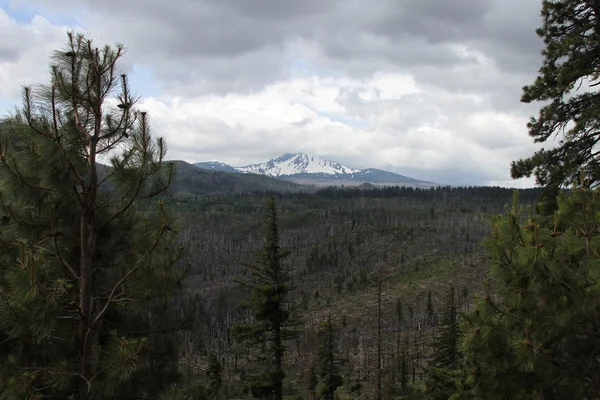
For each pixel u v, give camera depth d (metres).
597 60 14.14
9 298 7.44
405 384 66.31
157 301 9.34
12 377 7.53
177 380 10.25
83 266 8.72
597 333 6.93
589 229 6.91
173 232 8.81
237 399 59.25
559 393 6.97
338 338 142.00
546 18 15.64
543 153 14.43
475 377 7.41
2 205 8.13
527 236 6.87
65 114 8.56
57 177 8.13
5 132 7.96
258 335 24.95
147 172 8.65
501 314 7.09
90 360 8.27
